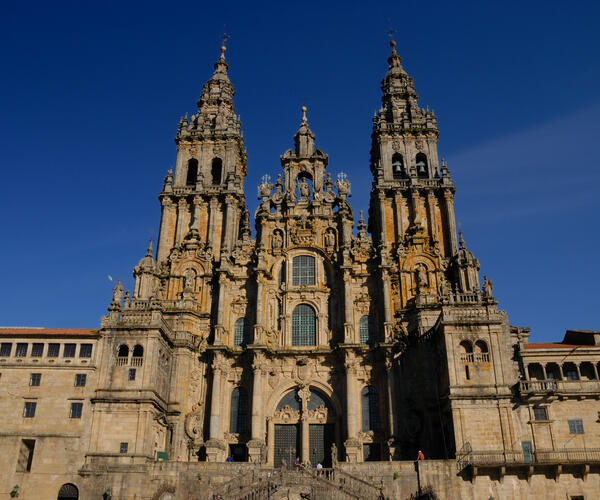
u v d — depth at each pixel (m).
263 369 57.09
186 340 56.84
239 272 62.78
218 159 70.06
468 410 47.69
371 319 60.12
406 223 64.12
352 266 60.81
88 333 51.38
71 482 46.12
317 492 40.41
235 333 60.50
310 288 61.44
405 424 53.59
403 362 55.78
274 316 61.19
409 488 44.28
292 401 57.62
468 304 52.25
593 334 53.25
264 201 65.88
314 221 64.69
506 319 52.06
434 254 61.06
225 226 64.50
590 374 50.53
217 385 55.97
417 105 73.50
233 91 78.75
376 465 45.25
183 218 65.69
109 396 49.06
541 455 46.25
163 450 52.62
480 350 50.41
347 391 55.44
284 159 68.06
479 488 44.41
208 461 50.25
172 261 62.41
